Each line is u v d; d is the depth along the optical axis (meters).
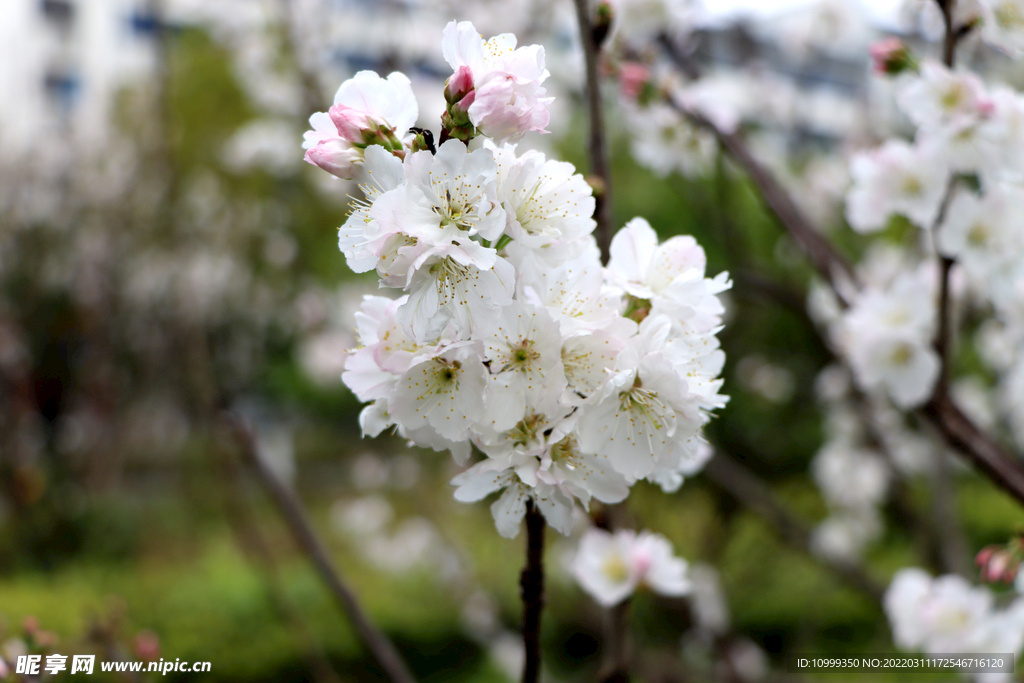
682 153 3.44
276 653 7.75
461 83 1.19
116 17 22.70
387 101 1.30
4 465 10.55
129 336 13.11
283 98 6.55
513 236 1.17
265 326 14.05
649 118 3.40
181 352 11.57
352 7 5.43
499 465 1.21
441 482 6.72
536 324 1.17
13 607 8.26
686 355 1.26
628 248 1.36
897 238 6.45
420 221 1.12
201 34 12.30
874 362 2.44
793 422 7.39
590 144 1.72
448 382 1.20
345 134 1.24
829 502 5.91
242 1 6.41
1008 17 1.96
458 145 1.12
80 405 14.14
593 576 1.95
